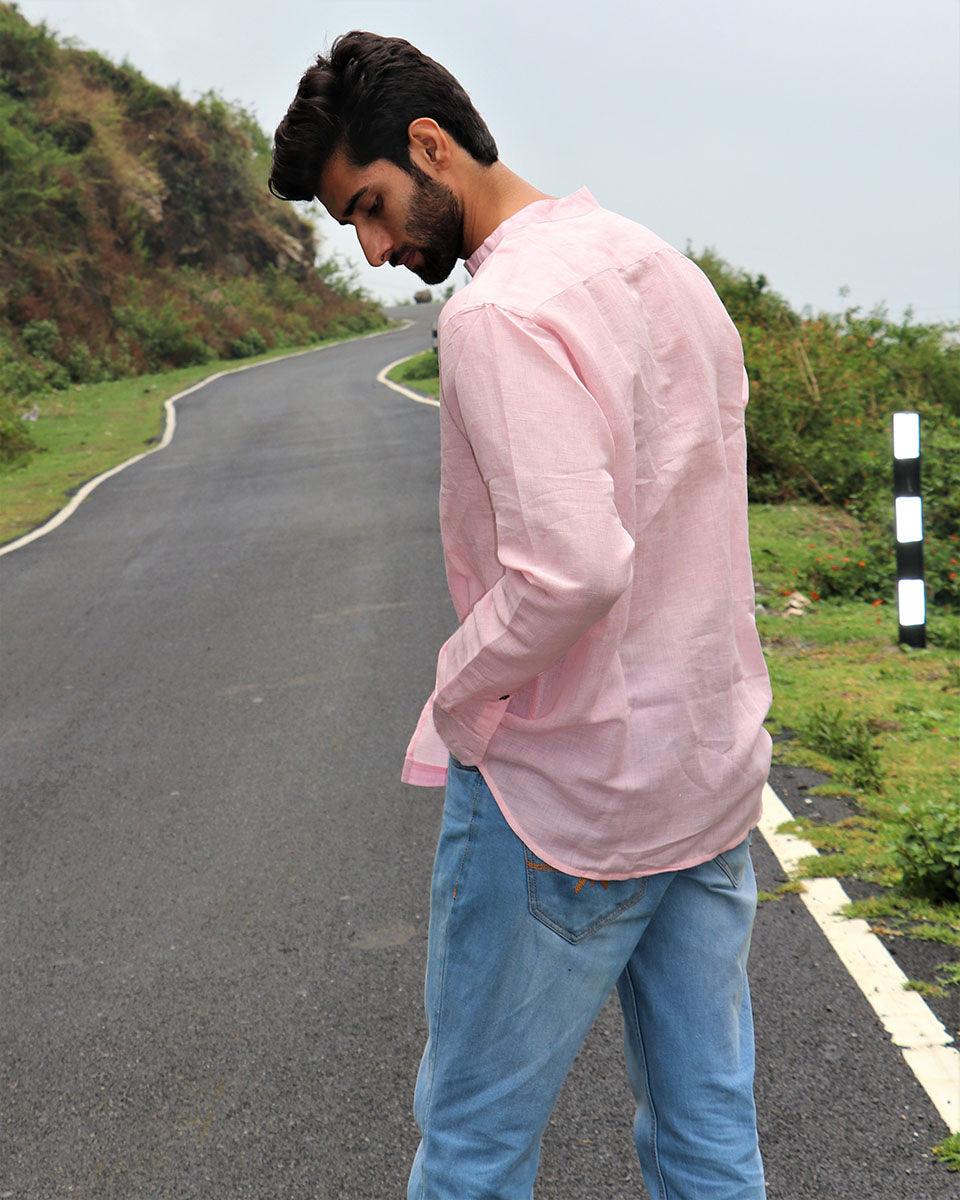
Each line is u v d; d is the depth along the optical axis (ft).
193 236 160.66
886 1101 8.05
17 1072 9.35
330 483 44.45
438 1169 5.04
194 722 18.28
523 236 4.61
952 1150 7.48
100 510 42.70
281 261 176.76
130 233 143.13
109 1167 8.13
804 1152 7.64
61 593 28.99
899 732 15.47
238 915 11.76
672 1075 5.11
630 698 4.62
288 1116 8.52
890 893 10.89
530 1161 5.09
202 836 13.83
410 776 5.54
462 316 4.33
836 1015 9.10
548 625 4.10
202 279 156.46
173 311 130.62
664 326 4.64
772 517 32.19
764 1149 7.70
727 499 4.84
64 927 11.81
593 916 4.77
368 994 10.11
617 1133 8.04
